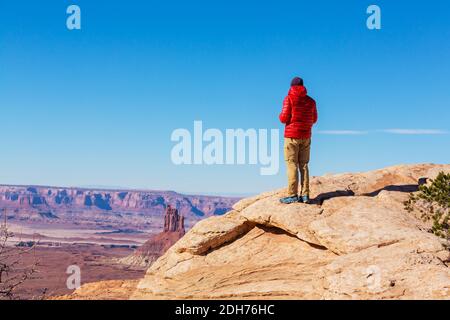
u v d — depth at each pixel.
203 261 12.81
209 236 12.91
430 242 10.33
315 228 11.70
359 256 10.11
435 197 12.34
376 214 11.86
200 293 11.48
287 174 12.91
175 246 13.75
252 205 13.23
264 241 12.82
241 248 12.79
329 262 11.50
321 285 10.10
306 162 12.98
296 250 12.22
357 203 12.58
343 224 11.61
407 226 11.41
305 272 11.49
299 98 12.57
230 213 13.88
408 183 14.52
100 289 14.73
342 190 13.93
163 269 13.44
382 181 14.67
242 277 11.88
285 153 12.84
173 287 12.32
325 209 12.60
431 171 14.84
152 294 12.90
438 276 9.09
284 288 10.87
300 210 12.46
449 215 11.70
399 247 10.30
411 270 9.38
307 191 12.99
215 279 12.02
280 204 12.87
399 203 12.95
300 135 12.62
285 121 12.73
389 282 9.20
